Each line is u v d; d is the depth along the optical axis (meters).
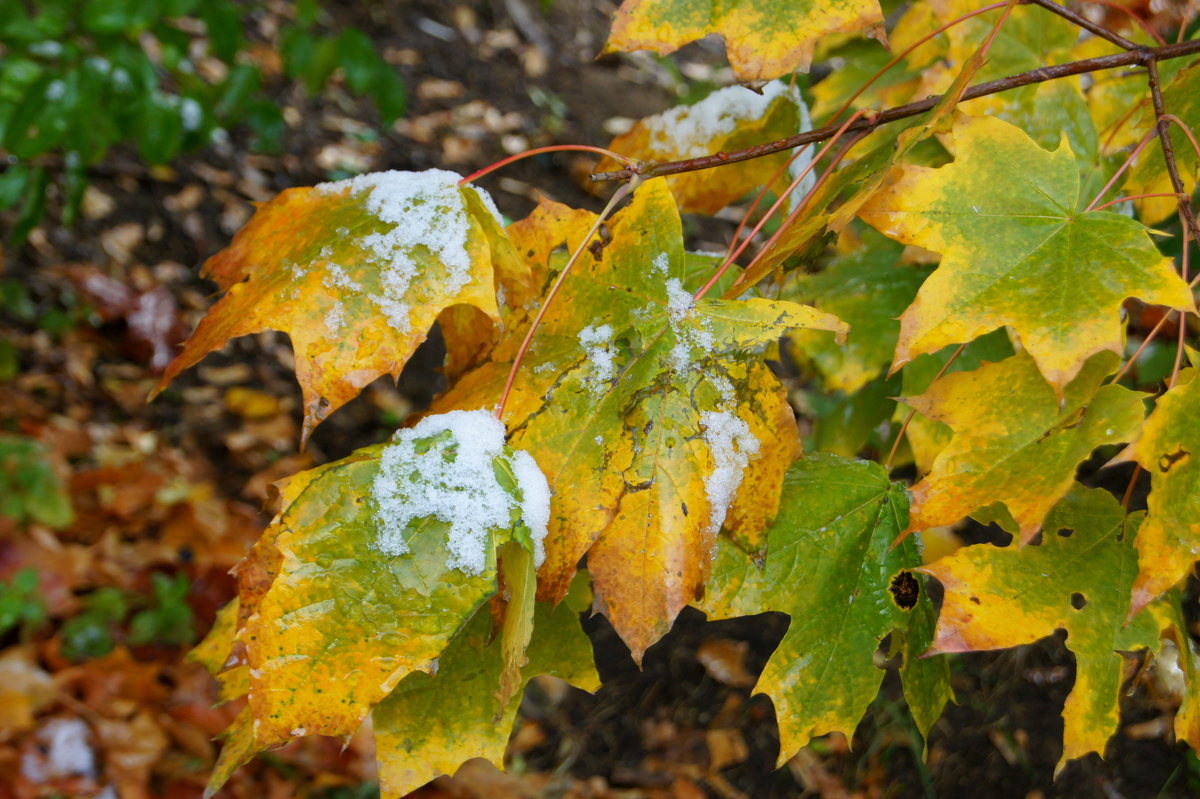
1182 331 0.71
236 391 2.46
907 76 0.98
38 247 2.54
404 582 0.68
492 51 3.56
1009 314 0.71
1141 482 1.65
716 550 0.75
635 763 1.91
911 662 0.77
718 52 3.71
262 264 0.75
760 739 1.96
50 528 2.02
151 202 2.74
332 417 2.45
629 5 0.75
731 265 0.82
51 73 1.53
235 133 2.99
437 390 2.50
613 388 0.73
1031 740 1.87
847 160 0.94
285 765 1.77
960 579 0.72
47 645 1.83
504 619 0.72
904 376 0.95
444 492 0.69
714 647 2.10
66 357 2.38
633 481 0.71
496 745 0.73
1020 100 0.88
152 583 1.99
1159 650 0.73
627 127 3.26
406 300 0.73
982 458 0.72
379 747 0.73
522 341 0.75
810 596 0.76
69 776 1.65
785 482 0.77
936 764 1.87
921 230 0.72
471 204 0.75
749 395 0.72
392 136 3.13
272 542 0.70
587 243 0.72
